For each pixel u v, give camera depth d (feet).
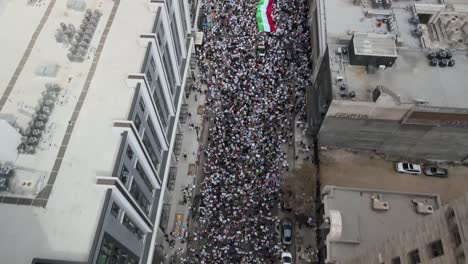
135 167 133.90
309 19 247.50
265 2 256.73
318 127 199.00
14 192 110.63
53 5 158.71
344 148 210.18
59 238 103.86
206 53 238.27
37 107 125.59
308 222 184.44
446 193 198.49
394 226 161.89
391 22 211.82
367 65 183.11
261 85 222.07
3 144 110.11
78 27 152.25
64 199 110.11
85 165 116.88
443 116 172.35
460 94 176.96
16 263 99.71
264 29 246.06
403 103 169.58
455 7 244.42
